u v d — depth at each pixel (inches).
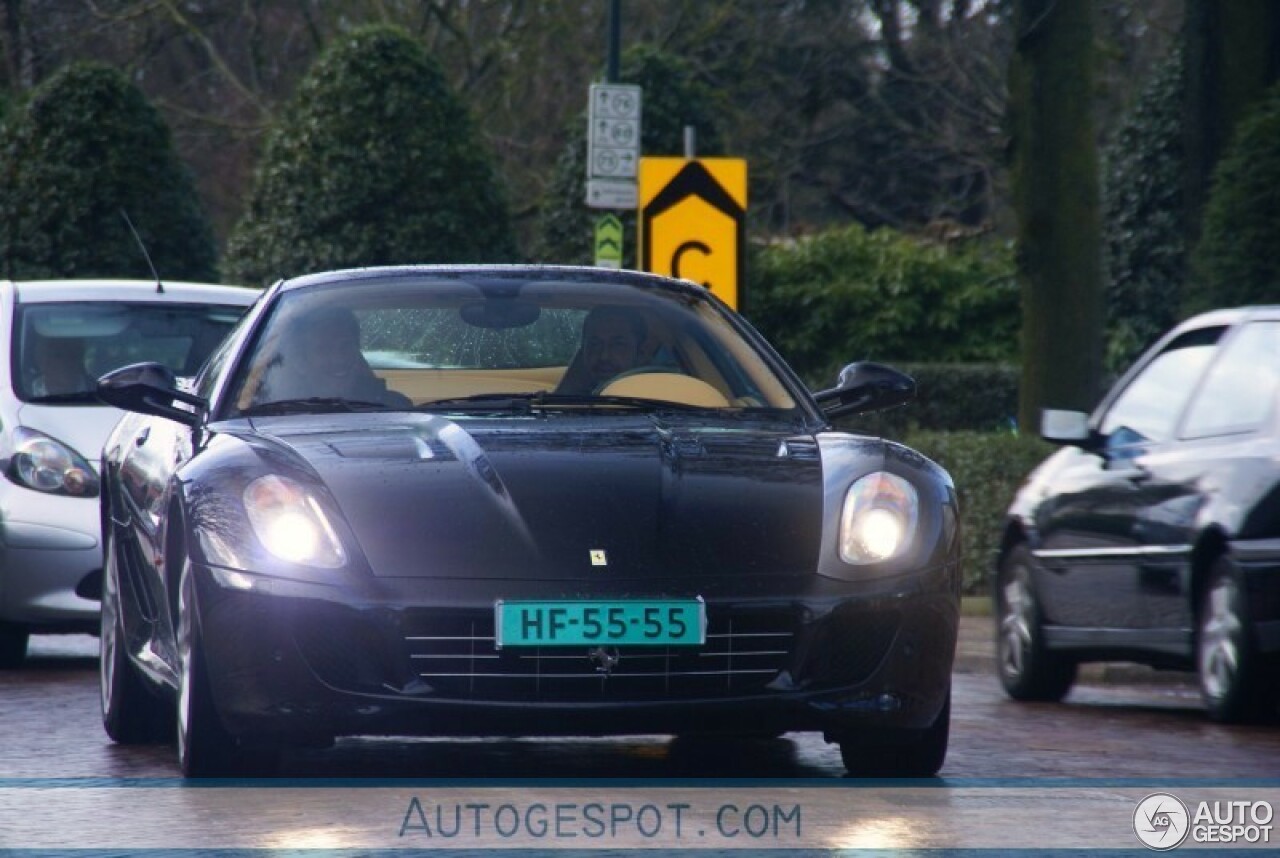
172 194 3292.3
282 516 810.2
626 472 828.6
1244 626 1128.2
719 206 1964.8
